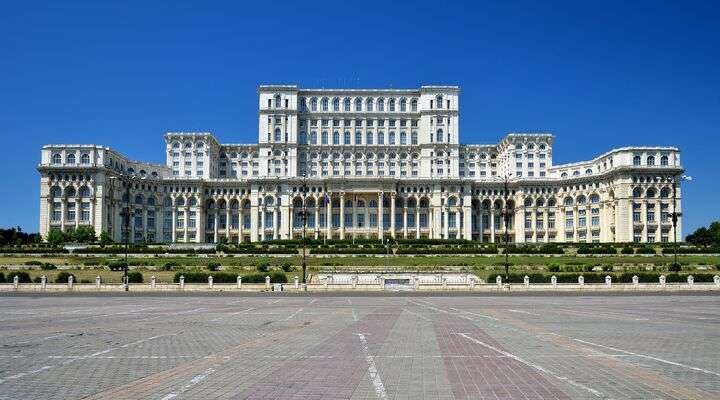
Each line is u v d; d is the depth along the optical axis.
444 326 34.94
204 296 69.00
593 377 19.34
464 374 19.89
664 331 32.19
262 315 42.72
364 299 63.53
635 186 182.00
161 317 40.94
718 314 43.53
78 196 183.00
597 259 124.88
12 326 34.75
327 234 195.50
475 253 139.50
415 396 16.73
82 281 88.38
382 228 195.62
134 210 197.75
